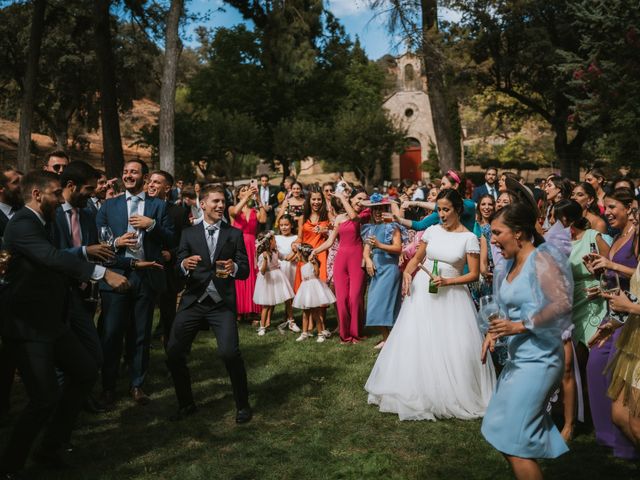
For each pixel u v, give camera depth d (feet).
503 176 22.20
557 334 10.29
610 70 56.49
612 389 12.01
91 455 14.57
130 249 18.07
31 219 12.85
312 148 129.29
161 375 21.08
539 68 87.04
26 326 12.61
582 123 59.93
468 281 16.80
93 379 13.93
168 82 55.67
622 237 15.03
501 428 10.34
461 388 16.51
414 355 16.94
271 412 17.29
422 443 14.83
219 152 125.59
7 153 132.77
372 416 16.78
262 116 139.33
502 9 81.97
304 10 110.93
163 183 22.04
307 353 23.52
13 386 19.74
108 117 66.08
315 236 27.02
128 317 18.60
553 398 15.98
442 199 17.24
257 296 26.91
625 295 11.60
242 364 16.76
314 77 134.72
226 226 16.94
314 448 14.67
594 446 14.61
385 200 23.61
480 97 119.14
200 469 13.58
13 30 114.62
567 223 15.72
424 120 174.19
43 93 130.21
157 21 70.18
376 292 23.22
